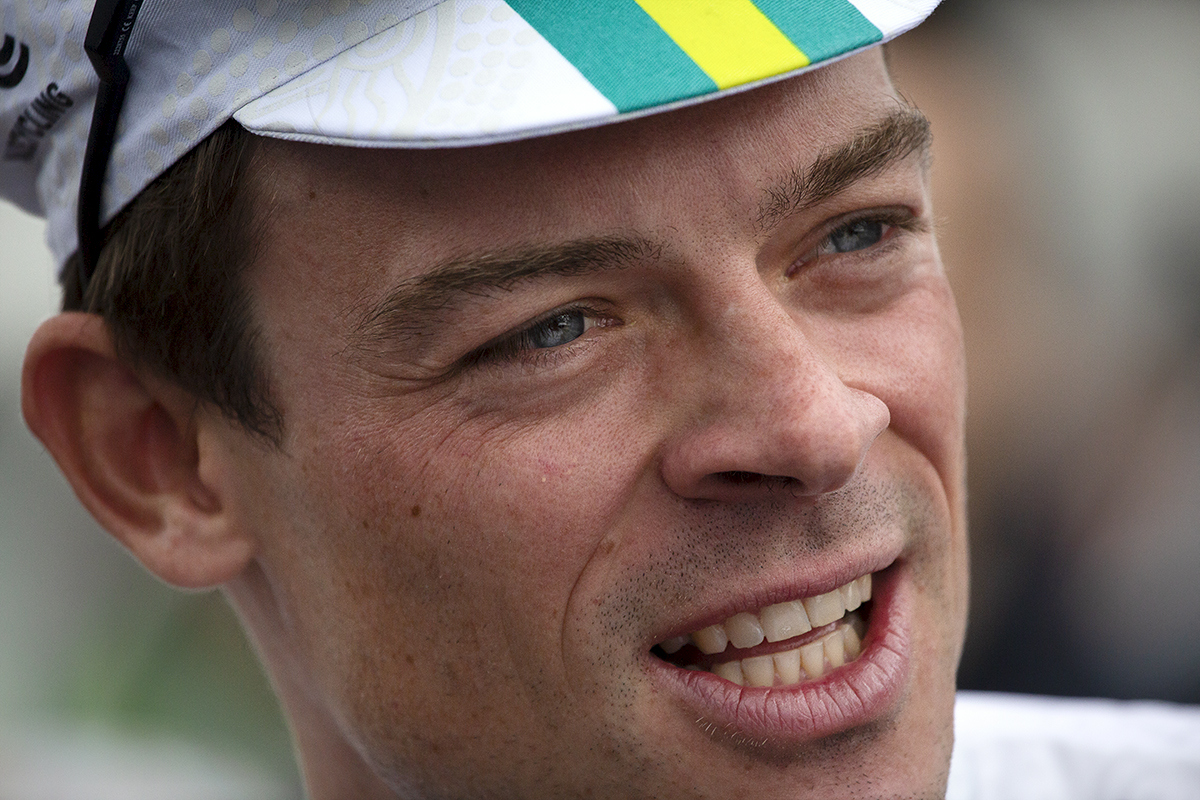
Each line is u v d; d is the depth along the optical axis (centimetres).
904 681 361
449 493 331
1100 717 561
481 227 309
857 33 305
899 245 367
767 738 341
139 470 391
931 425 366
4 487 1033
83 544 1045
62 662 1024
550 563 330
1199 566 691
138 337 375
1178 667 686
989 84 745
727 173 312
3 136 403
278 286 338
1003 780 546
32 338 387
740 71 293
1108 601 704
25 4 361
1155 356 721
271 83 317
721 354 317
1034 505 724
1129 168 755
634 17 300
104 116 351
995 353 734
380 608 350
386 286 320
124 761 975
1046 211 743
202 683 1017
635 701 337
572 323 328
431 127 291
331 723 402
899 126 343
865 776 350
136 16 333
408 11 310
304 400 343
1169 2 777
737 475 324
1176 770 527
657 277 317
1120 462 714
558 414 329
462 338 318
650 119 307
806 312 353
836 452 307
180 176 348
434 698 349
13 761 955
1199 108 762
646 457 327
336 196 320
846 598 360
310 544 359
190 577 386
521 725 344
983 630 720
